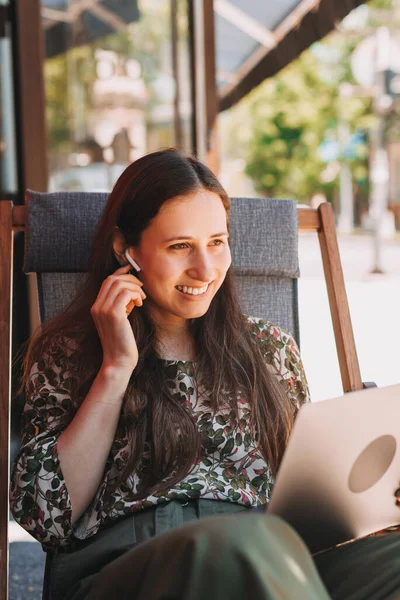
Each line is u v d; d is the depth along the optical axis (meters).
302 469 1.04
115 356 1.37
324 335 5.02
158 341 1.49
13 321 3.42
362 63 9.88
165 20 3.47
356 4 4.11
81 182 3.52
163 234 1.38
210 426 1.43
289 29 4.02
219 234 1.40
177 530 0.91
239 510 1.38
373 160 19.44
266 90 19.45
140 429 1.39
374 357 4.56
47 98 3.43
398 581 1.03
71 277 1.80
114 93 3.49
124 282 1.39
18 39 3.37
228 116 19.98
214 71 3.52
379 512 1.17
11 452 3.07
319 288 6.88
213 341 1.49
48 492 1.31
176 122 3.53
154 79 3.50
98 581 0.99
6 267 1.66
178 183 1.38
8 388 1.54
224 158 20.34
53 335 1.50
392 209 17.73
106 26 3.45
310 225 1.91
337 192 20.61
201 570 0.85
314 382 4.00
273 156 20.23
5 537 1.44
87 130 3.49
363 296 6.76
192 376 1.46
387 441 1.11
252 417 1.47
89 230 1.79
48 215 1.77
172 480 1.35
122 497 1.35
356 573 1.08
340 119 19.28
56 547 1.35
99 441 1.33
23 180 3.45
